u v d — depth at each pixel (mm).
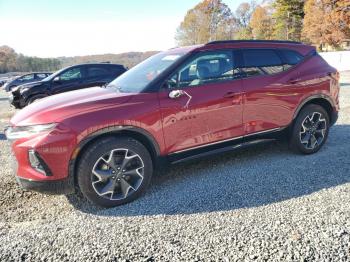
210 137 3898
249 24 78938
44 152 3053
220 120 3930
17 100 11109
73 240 2746
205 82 3873
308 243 2510
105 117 3268
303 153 4703
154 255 2473
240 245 2531
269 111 4285
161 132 3576
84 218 3193
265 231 2709
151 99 3533
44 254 2561
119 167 3395
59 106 3350
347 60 26797
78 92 4066
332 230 2670
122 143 3367
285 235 2635
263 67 4285
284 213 3010
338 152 4738
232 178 3977
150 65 4242
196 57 3893
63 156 3111
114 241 2699
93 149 3236
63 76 11273
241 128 4109
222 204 3285
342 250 2414
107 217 3180
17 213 3418
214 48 4027
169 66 3766
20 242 2754
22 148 3129
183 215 3107
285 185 3658
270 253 2414
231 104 3971
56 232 2912
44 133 3082
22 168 3193
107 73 11680
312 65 4699
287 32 59031
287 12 58531
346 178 3748
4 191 3939
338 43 45719
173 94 3596
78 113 3223
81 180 3238
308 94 4570
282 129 4453
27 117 3289
